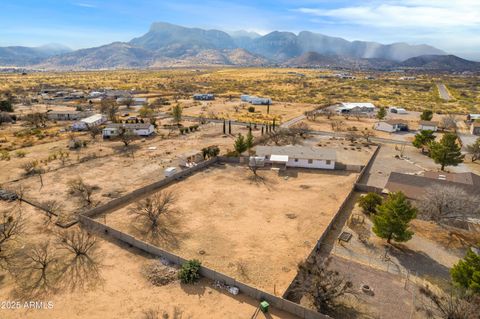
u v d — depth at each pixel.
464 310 22.33
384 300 26.73
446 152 58.84
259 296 26.42
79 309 25.31
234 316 24.75
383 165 63.16
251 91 188.25
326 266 28.61
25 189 48.47
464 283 25.36
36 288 27.58
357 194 48.19
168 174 53.12
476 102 152.00
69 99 153.25
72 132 89.56
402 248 34.38
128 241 34.34
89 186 49.88
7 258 31.61
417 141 72.19
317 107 131.00
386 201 37.97
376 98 163.75
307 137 85.44
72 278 28.83
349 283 26.14
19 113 117.06
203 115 116.25
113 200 42.94
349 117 115.38
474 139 85.00
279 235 36.69
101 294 26.94
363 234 36.91
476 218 38.97
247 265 31.11
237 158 62.56
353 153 71.06
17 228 36.25
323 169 60.00
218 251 33.41
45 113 110.25
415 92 185.38
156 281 28.44
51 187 49.44
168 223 39.06
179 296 26.81
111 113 108.44
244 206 44.03
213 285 28.12
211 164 61.53
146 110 113.56
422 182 47.19
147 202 40.31
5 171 56.34
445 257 33.03
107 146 74.38
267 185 51.72
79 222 38.66
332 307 25.91
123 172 56.69
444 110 132.62
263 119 109.00
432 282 29.02
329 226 37.44
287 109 129.25
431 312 25.22
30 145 74.88
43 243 34.09
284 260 31.97
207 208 43.22
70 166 59.59
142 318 24.50
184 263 30.12
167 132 89.94
